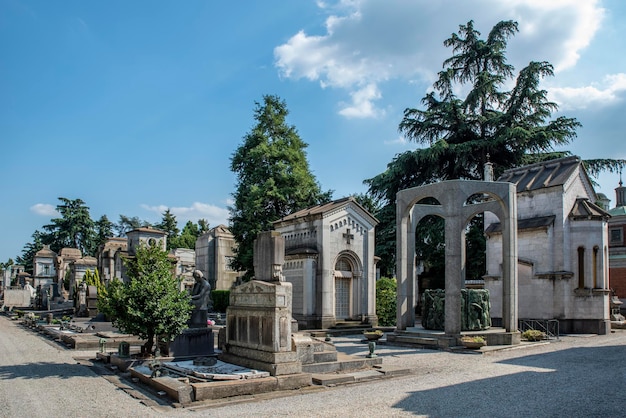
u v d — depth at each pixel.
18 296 58.50
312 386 12.63
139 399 11.20
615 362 16.86
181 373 13.05
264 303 13.26
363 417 9.77
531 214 29.84
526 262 29.03
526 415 10.00
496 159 42.03
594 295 27.62
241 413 10.00
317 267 29.52
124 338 21.20
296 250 30.50
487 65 45.41
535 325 27.84
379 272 44.31
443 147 40.00
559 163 30.67
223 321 30.92
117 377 13.74
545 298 28.31
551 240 28.55
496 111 43.75
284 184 41.50
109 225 95.88
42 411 10.12
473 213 24.05
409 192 24.14
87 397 11.38
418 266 48.19
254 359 13.34
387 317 34.16
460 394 11.88
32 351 19.58
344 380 13.32
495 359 17.84
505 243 22.50
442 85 45.75
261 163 42.62
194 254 60.81
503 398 11.45
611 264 45.00
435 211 26.47
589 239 28.22
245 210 41.25
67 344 21.69
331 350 15.27
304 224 30.94
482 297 22.61
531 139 39.38
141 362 14.71
